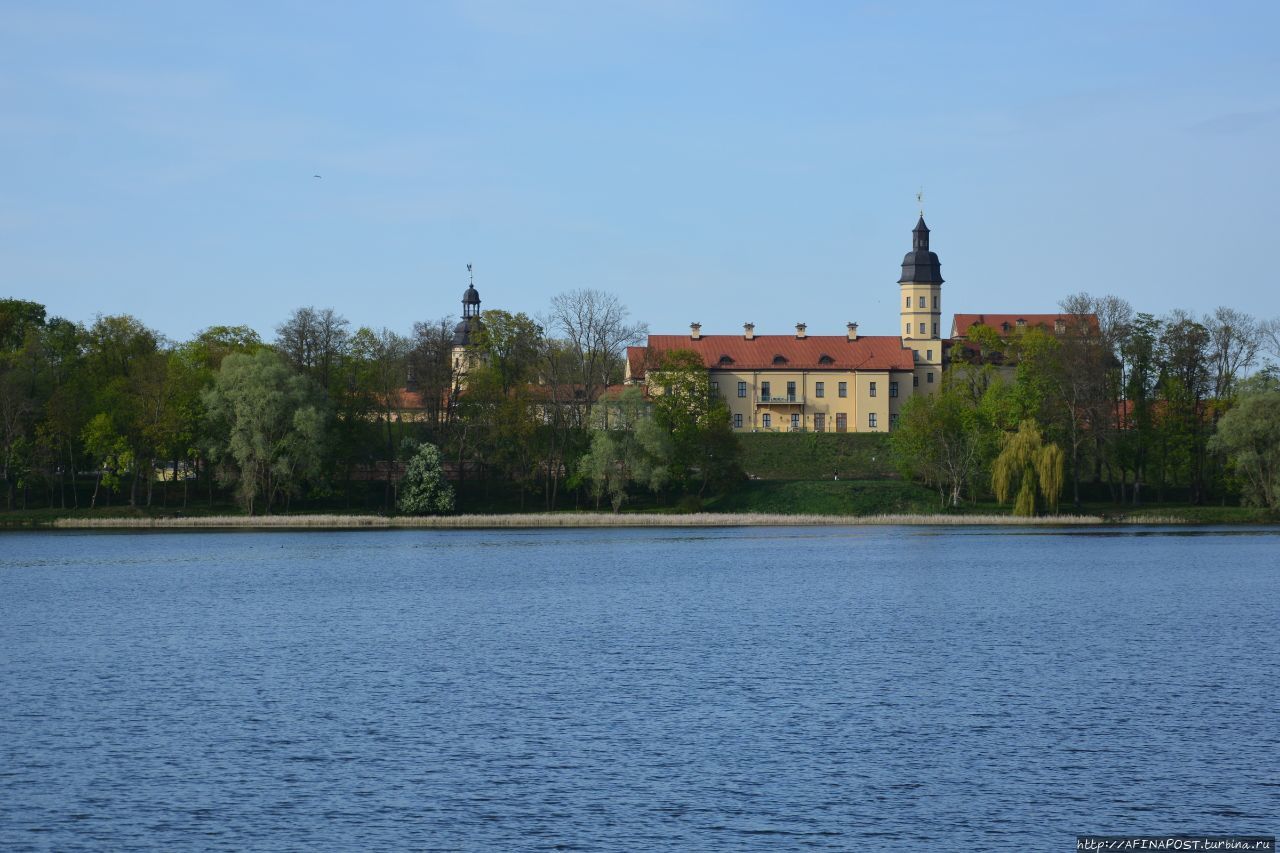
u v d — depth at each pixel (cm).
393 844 3044
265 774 3584
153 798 3375
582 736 3975
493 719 4197
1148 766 3647
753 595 7394
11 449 12019
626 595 7419
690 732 4016
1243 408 12219
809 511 13562
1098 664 5122
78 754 3794
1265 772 3591
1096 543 10869
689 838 3081
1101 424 13288
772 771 3600
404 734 4003
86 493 13488
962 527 12588
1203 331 13762
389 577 8488
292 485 12381
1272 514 12500
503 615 6600
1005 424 13575
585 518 12838
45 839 3075
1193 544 10700
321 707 4381
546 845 3038
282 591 7700
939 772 3588
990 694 4550
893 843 3052
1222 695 4531
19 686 4762
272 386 12106
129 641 5803
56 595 7519
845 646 5569
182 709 4359
